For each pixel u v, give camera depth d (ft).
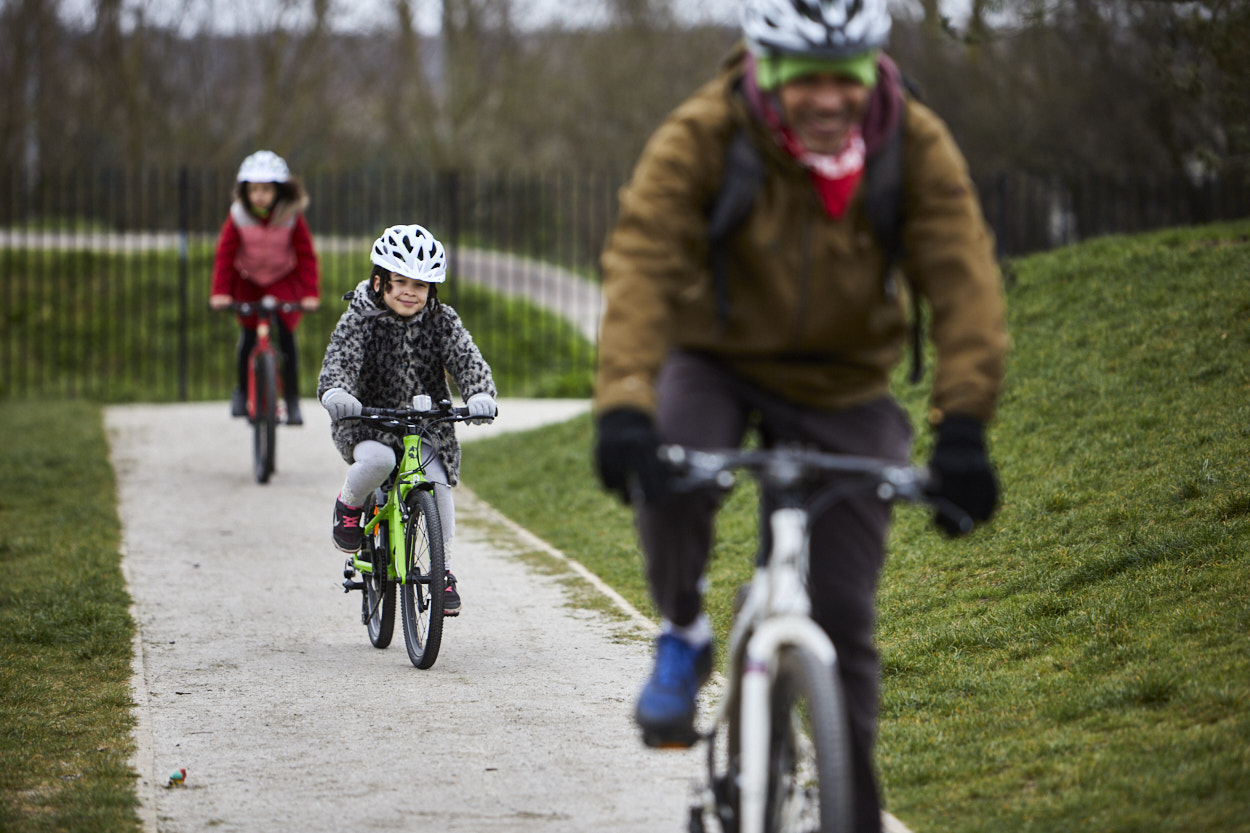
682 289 17.30
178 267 122.31
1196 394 43.04
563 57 208.03
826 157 16.80
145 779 26.00
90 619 38.55
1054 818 21.34
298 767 26.73
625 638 37.17
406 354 35.06
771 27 16.22
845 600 17.97
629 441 15.87
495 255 172.96
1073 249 66.13
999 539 38.11
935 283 17.17
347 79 194.90
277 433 75.87
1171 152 115.75
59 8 173.88
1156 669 26.23
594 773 26.13
